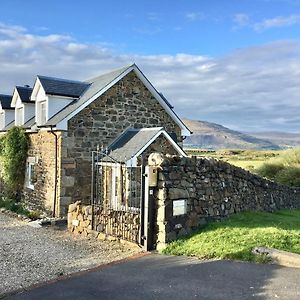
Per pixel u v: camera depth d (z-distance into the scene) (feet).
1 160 70.74
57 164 52.85
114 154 52.26
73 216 43.04
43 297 20.81
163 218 30.17
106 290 21.29
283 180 73.20
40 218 52.11
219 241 28.25
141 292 20.52
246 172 42.75
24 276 26.30
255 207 44.78
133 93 60.29
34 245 36.37
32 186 60.90
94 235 38.88
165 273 23.56
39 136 58.70
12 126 70.85
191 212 32.42
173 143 53.57
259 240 27.50
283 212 48.98
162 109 64.34
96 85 60.39
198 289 20.21
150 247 30.73
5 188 70.64
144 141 51.11
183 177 31.99
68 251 33.47
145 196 31.30
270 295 18.60
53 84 58.80
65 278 24.25
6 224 49.19
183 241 30.09
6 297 21.25
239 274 22.03
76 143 53.36
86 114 54.54
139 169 48.91
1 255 32.48
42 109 60.64
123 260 27.78
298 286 19.66
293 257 23.18
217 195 36.22
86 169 53.98
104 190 51.01
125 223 34.35
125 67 60.80
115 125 57.93
